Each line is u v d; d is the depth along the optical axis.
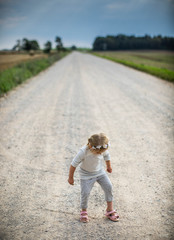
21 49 97.94
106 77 18.06
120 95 11.17
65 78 17.53
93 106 9.14
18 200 3.39
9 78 13.70
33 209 3.19
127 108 8.83
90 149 2.67
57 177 4.07
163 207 3.22
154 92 11.75
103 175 2.90
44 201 3.38
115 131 6.42
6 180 3.96
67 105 9.27
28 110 8.50
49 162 4.63
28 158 4.80
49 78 17.52
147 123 7.07
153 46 148.12
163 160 4.70
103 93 11.67
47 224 2.89
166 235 2.68
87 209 3.19
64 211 3.15
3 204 3.29
